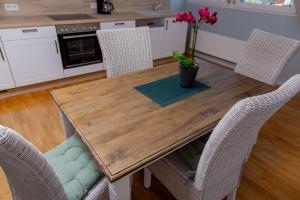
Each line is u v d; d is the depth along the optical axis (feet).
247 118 2.51
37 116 7.94
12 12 9.37
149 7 13.51
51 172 2.43
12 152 1.95
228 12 12.35
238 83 5.24
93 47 10.32
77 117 3.74
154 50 12.77
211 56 13.98
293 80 2.95
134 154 2.97
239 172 4.27
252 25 11.49
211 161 3.12
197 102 4.33
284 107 9.11
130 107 4.07
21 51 8.53
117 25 10.52
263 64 5.99
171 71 5.77
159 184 5.61
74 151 4.10
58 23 8.85
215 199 4.07
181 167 3.99
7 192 5.13
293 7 9.75
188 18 4.28
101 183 3.60
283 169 6.10
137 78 5.28
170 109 4.06
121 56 5.97
